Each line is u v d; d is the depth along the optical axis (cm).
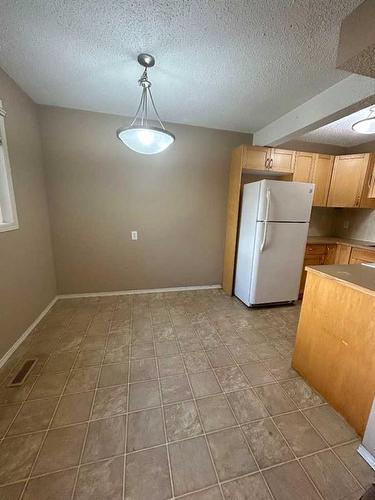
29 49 159
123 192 292
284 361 190
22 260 210
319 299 155
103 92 221
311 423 135
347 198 321
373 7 106
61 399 147
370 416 113
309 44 146
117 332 226
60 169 268
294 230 274
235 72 180
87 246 295
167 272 331
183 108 248
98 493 100
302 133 247
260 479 106
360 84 171
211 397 152
